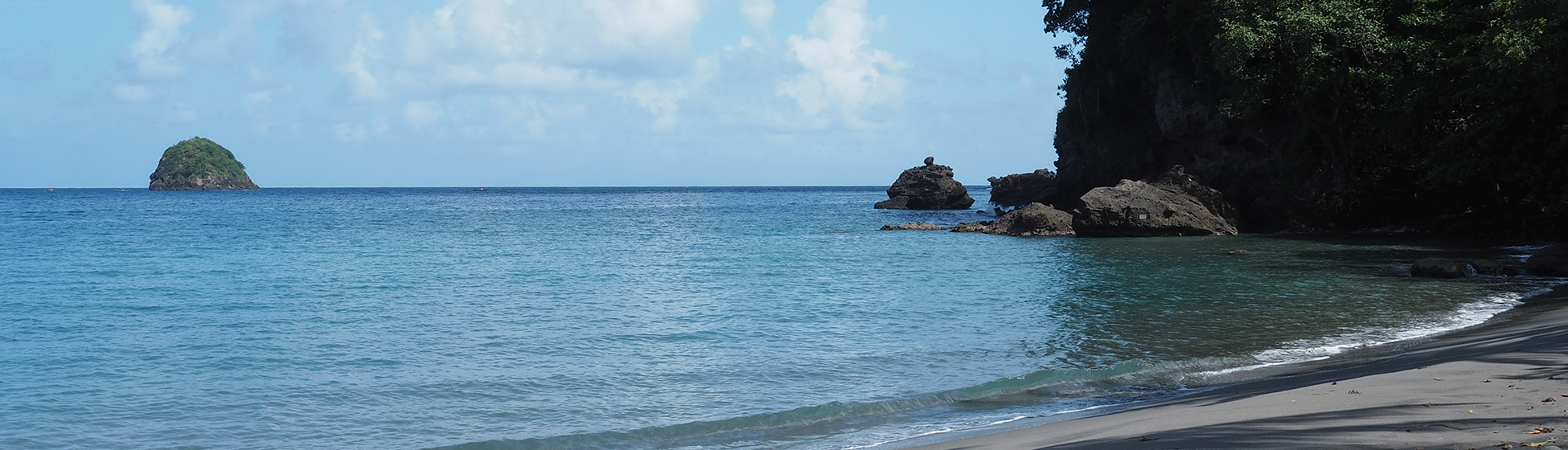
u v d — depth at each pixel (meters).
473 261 41.66
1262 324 21.17
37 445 12.22
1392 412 9.04
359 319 23.27
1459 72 46.34
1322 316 22.28
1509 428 7.59
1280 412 9.79
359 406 14.20
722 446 11.66
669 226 76.25
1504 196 49.84
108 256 44.09
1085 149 76.19
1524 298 24.72
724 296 28.05
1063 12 70.81
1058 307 24.56
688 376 16.17
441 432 12.77
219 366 17.19
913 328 21.36
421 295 28.52
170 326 22.08
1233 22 52.09
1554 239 46.25
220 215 99.25
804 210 114.69
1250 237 52.72
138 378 16.11
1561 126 40.06
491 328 21.75
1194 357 17.23
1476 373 11.70
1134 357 17.39
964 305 25.34
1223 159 60.75
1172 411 10.93
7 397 14.75
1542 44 38.75
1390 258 38.38
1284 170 57.50
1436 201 53.66
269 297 28.03
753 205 141.25
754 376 16.17
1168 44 60.38
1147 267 35.84
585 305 26.08
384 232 66.56
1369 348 17.41
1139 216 54.19
